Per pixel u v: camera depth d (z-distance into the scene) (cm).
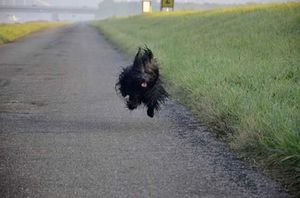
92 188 735
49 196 700
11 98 1563
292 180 756
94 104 1455
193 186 745
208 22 4750
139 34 4547
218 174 804
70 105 1440
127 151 947
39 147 974
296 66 1652
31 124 1188
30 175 796
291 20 3188
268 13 3947
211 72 1656
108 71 2308
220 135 1070
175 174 803
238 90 1323
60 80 1988
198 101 1358
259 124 962
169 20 6381
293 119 949
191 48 2642
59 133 1095
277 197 702
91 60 2873
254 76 1520
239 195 708
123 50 3475
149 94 1151
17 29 6944
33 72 2267
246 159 885
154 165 854
